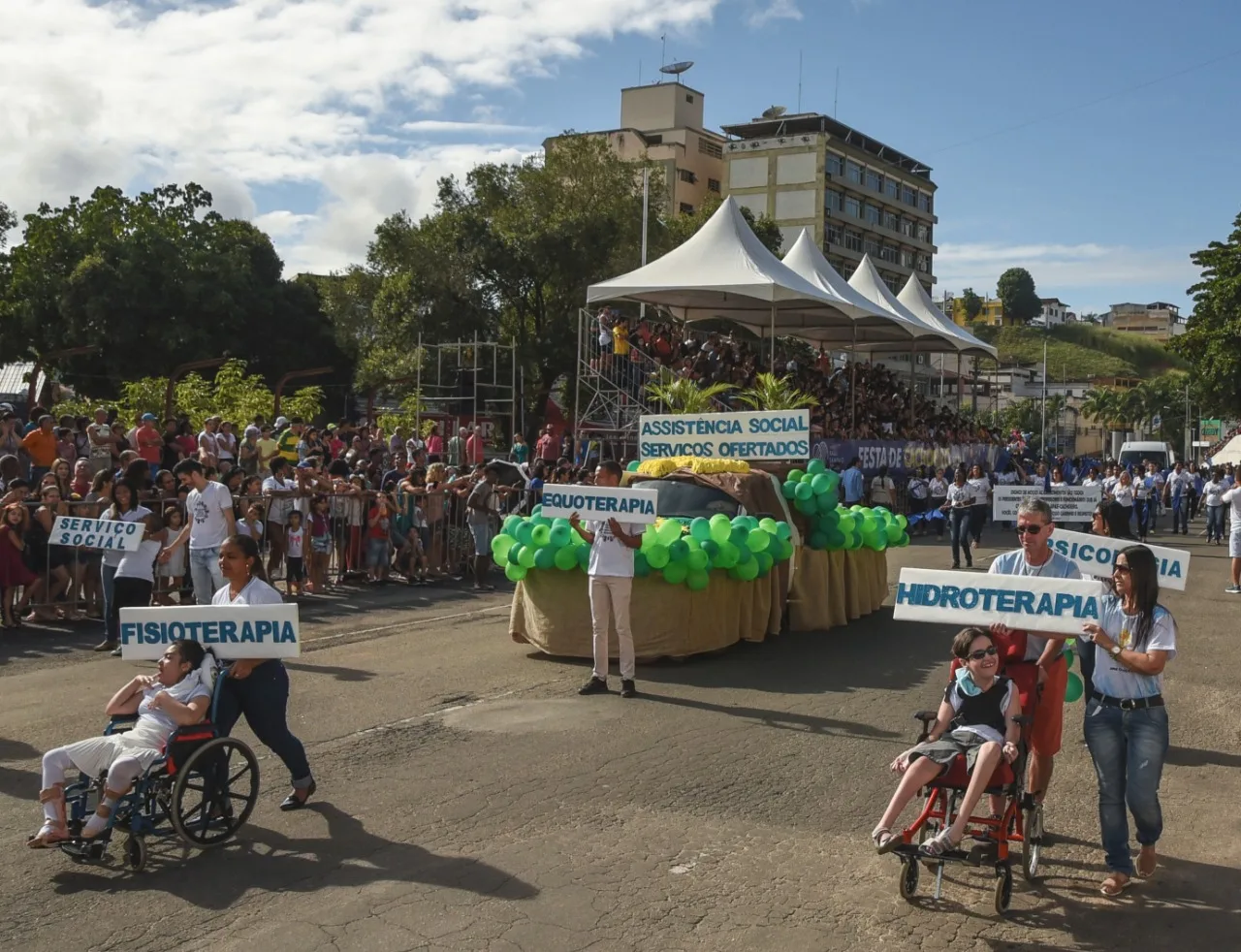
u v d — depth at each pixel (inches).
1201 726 342.6
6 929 187.5
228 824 230.1
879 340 1514.5
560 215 1512.1
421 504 634.2
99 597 487.8
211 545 417.7
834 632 481.4
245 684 238.2
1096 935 191.5
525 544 417.7
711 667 405.4
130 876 210.8
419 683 372.8
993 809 213.0
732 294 981.8
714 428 490.6
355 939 183.9
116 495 412.8
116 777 211.8
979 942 187.3
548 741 304.0
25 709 330.6
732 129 3102.9
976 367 1713.8
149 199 1533.0
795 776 275.7
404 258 1513.3
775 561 442.3
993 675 207.0
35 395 966.4
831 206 2989.7
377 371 1542.8
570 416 1643.7
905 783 201.2
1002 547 931.3
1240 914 201.0
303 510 559.5
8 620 457.4
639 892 204.7
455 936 185.3
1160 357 6702.8
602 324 1012.5
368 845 226.4
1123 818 208.5
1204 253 1600.6
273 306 1743.4
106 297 1387.8
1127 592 208.2
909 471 1198.9
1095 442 4505.4
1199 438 3715.6
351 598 564.4
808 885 209.8
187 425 665.0
